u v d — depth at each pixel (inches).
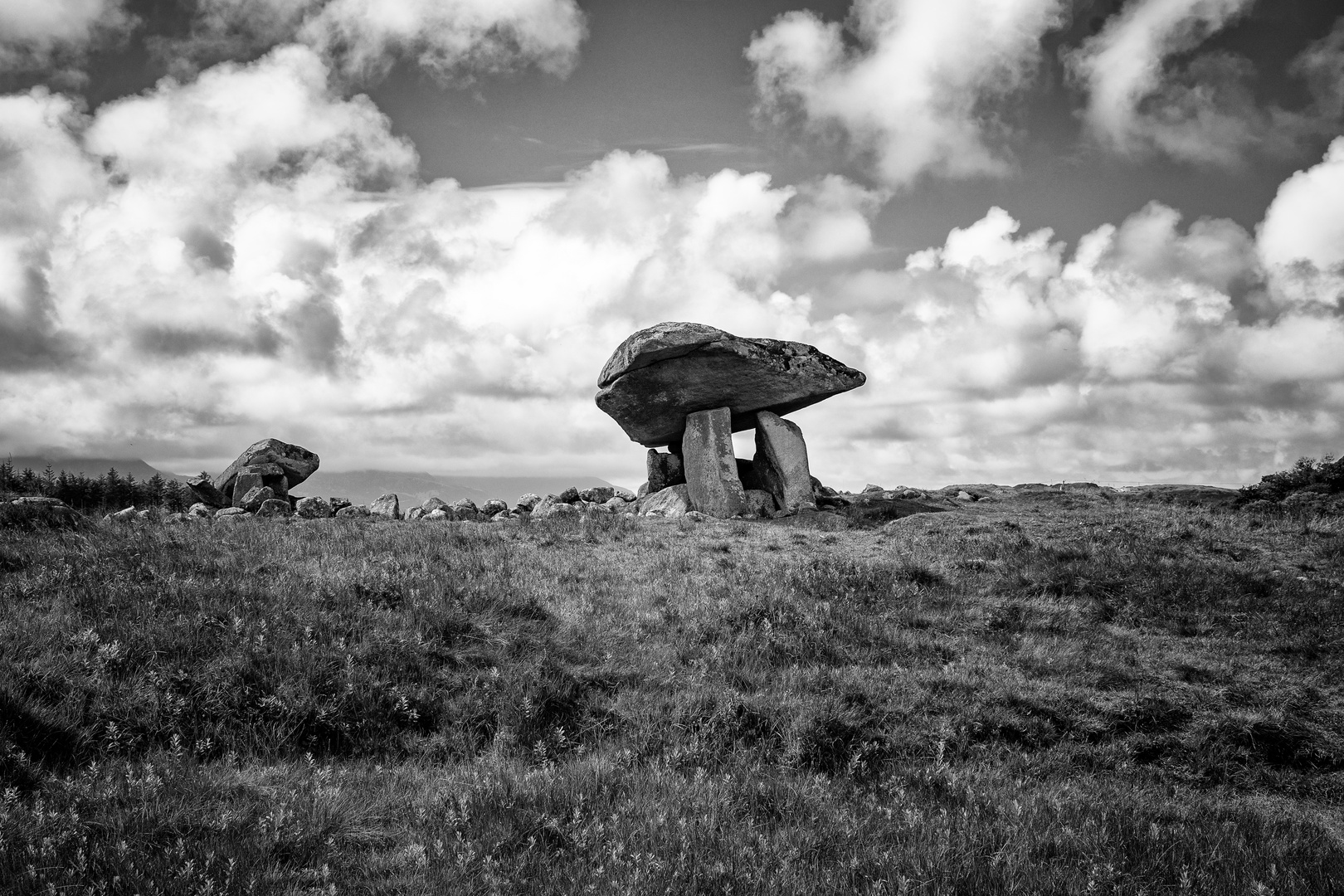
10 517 769.6
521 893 281.6
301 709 425.7
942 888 289.3
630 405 1330.0
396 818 341.4
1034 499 1497.3
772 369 1261.1
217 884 276.4
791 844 323.0
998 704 524.1
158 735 400.5
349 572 641.6
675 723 458.3
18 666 409.4
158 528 855.1
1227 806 421.1
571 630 580.1
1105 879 303.3
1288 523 1037.2
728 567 804.6
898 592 734.5
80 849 284.4
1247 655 632.4
